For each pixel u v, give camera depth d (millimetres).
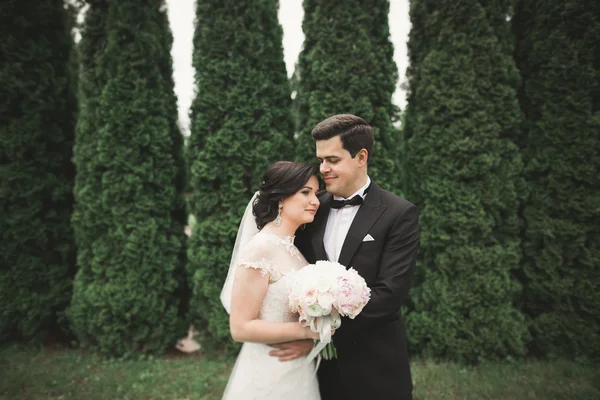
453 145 3918
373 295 1746
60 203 4566
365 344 1896
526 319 4094
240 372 1787
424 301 4109
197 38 4246
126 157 4066
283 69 4359
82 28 4191
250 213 2025
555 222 3934
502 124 3986
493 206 3938
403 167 4348
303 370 1740
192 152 4234
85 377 3572
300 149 4180
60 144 4566
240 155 4102
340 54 4066
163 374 3646
